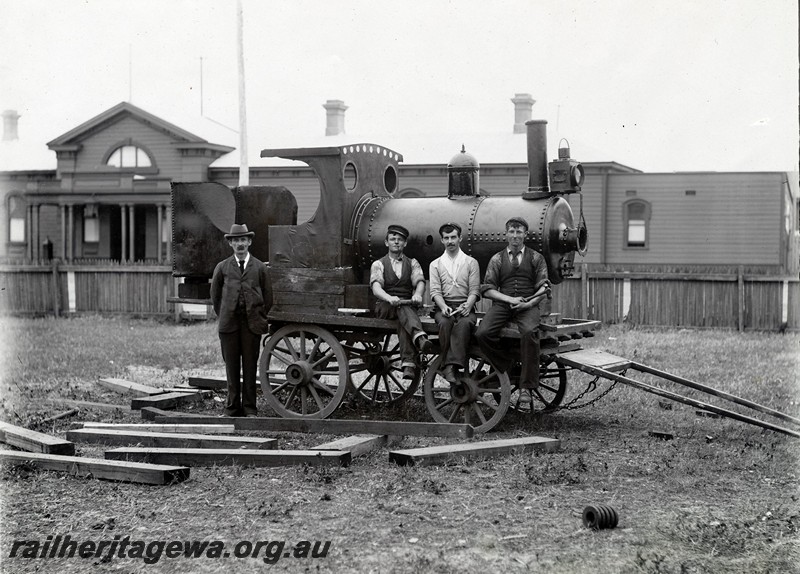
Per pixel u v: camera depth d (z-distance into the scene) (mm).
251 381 9906
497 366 8984
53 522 6387
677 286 20594
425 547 5844
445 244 9148
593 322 10219
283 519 6387
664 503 6824
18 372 13531
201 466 7836
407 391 10398
